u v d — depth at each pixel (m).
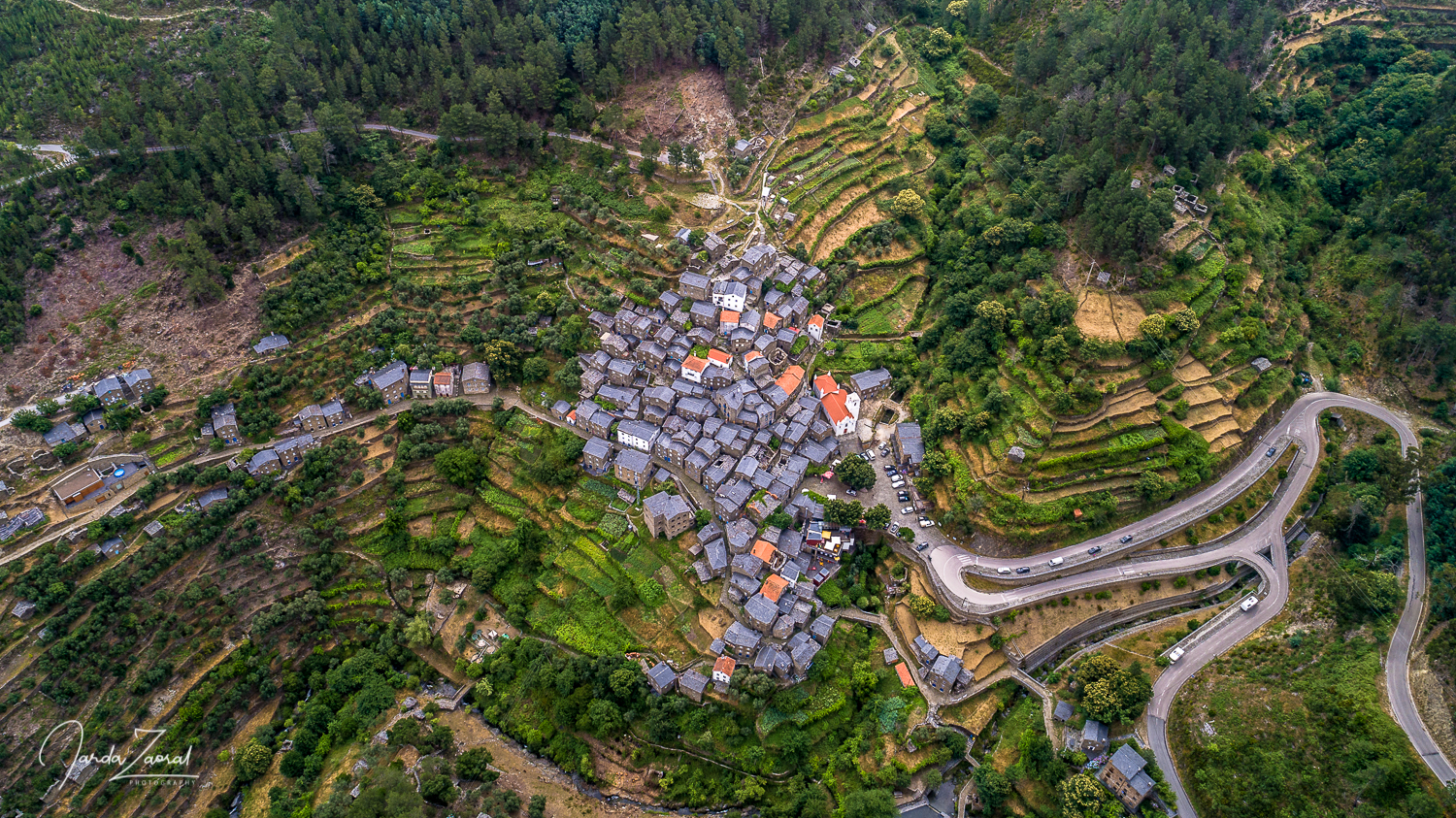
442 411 149.50
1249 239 158.50
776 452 144.38
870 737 120.12
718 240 159.38
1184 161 160.75
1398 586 126.81
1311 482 143.50
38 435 132.50
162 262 147.25
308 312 150.12
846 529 137.38
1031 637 128.25
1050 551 134.38
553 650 129.75
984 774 114.69
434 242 163.12
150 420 138.50
